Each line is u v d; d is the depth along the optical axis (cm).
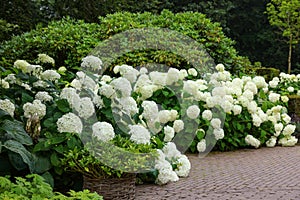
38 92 452
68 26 996
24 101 442
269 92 905
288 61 1939
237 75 977
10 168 377
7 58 934
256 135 780
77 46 913
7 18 1363
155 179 468
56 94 476
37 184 293
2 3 1357
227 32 2052
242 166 588
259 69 1259
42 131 410
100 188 375
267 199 414
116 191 379
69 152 381
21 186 276
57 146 387
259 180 498
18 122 397
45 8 1510
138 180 466
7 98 440
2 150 367
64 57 936
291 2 1678
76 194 285
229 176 518
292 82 1061
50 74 489
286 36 1848
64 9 1479
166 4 1847
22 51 941
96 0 1477
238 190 447
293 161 634
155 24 998
